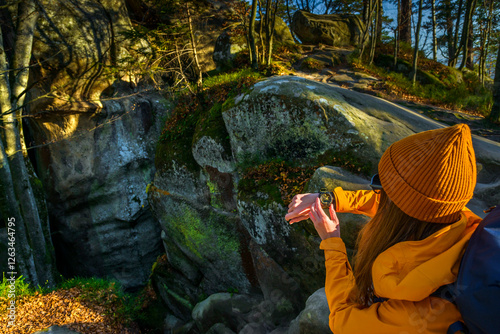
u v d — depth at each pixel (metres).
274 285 5.43
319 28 15.12
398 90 10.38
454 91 10.70
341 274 0.82
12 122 6.98
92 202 9.95
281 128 5.51
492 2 13.05
